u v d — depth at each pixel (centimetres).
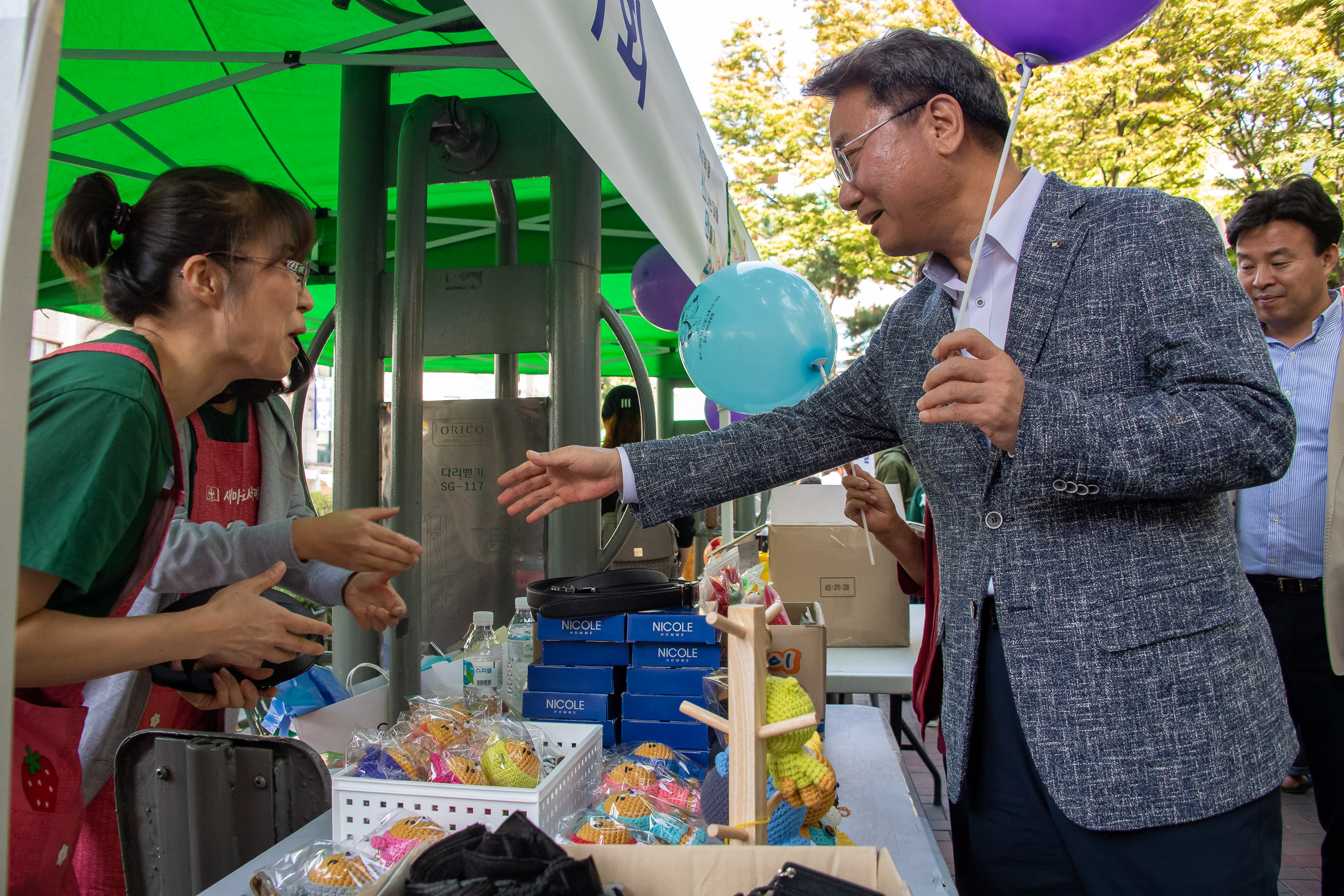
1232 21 1062
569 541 290
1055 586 106
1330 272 251
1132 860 103
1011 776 116
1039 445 96
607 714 157
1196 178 1140
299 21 257
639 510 144
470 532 309
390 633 227
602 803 120
